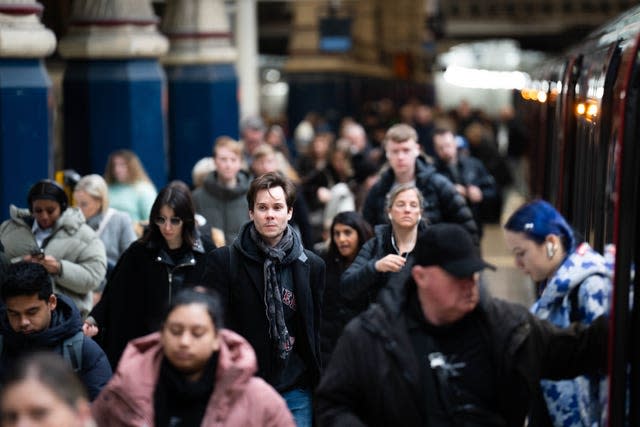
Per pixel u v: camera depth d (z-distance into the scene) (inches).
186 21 1031.6
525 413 288.4
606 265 348.2
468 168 798.5
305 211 585.6
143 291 432.8
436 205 547.8
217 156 597.9
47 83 628.1
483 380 282.5
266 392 280.7
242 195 601.6
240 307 398.3
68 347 341.1
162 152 835.4
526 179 1558.8
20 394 221.6
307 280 401.1
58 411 221.9
